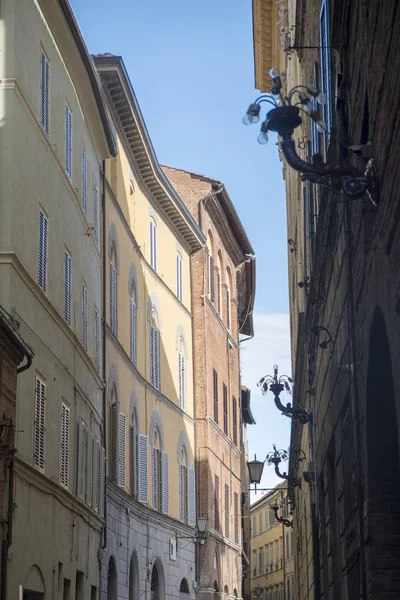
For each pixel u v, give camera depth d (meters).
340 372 16.22
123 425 36.91
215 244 56.56
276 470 36.06
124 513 36.38
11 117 22.12
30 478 22.28
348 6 12.36
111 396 35.41
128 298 39.06
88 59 29.25
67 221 27.83
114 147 34.72
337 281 15.90
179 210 47.19
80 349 28.84
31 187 23.50
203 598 48.88
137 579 38.22
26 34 23.70
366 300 11.75
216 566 51.62
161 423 43.75
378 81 9.88
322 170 10.01
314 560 27.00
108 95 37.09
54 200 26.12
